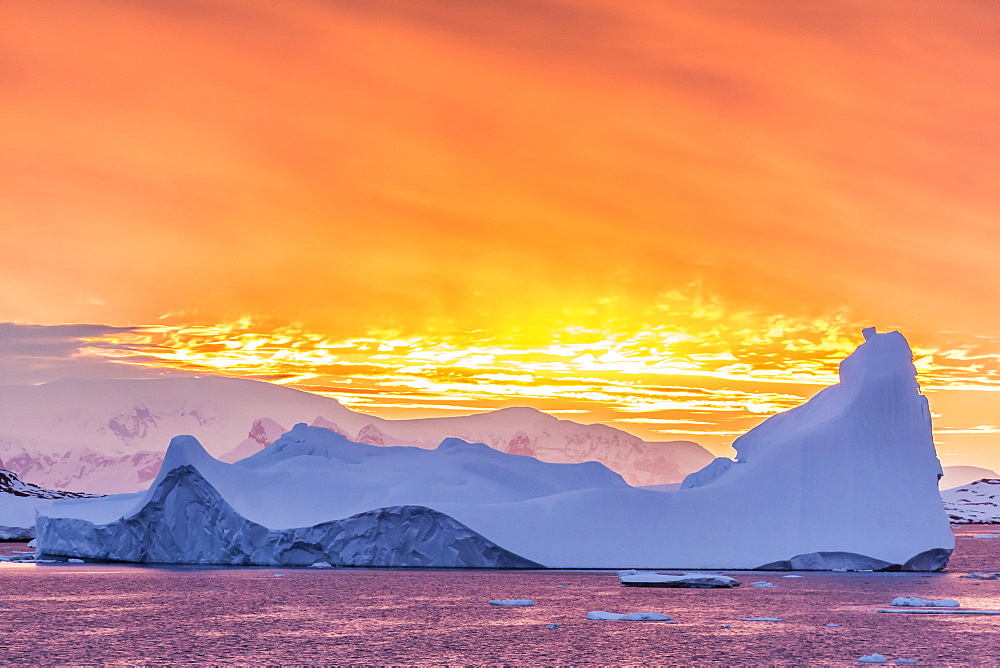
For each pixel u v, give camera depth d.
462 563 66.50
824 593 54.66
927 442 69.94
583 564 66.12
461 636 38.34
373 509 66.81
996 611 46.22
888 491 68.12
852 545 66.56
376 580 60.25
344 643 36.62
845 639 37.97
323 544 67.62
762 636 38.59
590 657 34.06
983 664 32.91
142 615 44.00
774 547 67.12
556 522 67.69
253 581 59.38
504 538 66.06
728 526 68.12
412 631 39.56
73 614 44.31
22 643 36.34
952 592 56.28
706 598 51.75
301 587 56.00
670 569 66.38
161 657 33.59
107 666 31.97
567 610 46.34
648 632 39.50
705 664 33.00
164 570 67.38
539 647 35.94
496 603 47.97
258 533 69.25
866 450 69.00
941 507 68.56
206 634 38.56
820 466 68.75
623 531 67.62
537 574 64.81
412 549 67.06
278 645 36.09
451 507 66.88
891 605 48.81
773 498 68.88
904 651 35.34
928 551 66.69
